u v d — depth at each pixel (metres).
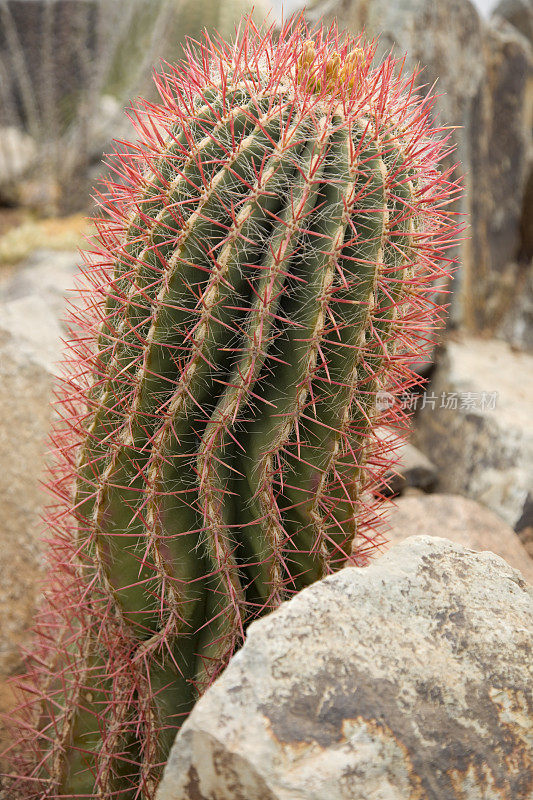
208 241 0.83
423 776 0.68
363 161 0.85
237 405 0.83
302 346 0.84
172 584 0.88
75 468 0.92
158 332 0.84
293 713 0.68
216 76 0.91
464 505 1.60
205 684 0.89
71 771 0.96
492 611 0.79
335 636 0.73
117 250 0.88
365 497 1.04
